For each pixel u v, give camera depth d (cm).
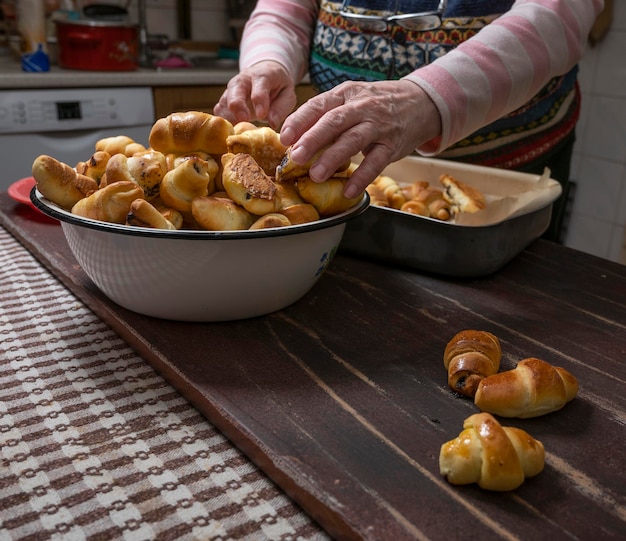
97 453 42
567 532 35
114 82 166
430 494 37
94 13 185
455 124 65
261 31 98
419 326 60
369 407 46
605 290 70
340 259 76
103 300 61
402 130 60
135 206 50
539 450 39
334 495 36
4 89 154
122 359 55
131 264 53
